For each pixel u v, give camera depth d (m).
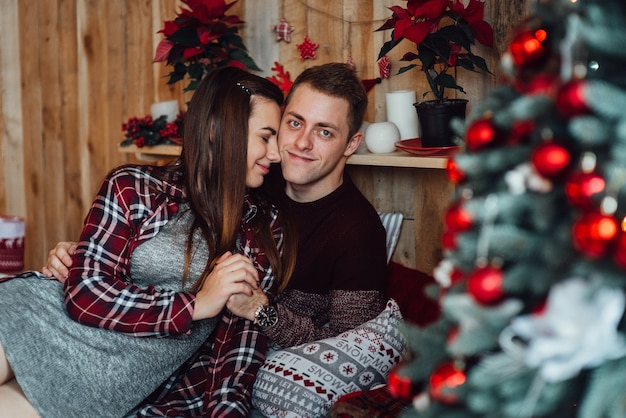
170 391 2.04
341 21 2.59
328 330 2.08
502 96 1.13
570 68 0.96
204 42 2.48
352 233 2.12
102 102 3.34
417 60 2.43
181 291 1.97
